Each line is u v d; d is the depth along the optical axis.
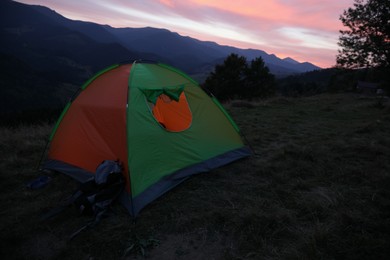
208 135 4.70
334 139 6.32
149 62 4.70
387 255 2.28
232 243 2.63
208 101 5.01
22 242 2.67
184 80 4.88
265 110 11.30
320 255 2.32
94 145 3.95
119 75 4.29
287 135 6.89
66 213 3.20
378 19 15.16
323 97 19.31
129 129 3.57
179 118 4.77
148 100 3.99
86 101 4.28
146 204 3.31
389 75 15.43
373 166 4.46
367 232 2.63
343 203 3.25
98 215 3.02
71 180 4.11
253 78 26.22
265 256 2.38
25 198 3.59
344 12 16.67
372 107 12.14
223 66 26.78
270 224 2.87
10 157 5.05
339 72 18.62
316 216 3.00
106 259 2.44
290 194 3.60
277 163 4.73
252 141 6.29
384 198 3.34
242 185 3.96
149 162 3.66
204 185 3.95
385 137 6.27
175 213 3.20
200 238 2.73
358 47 16.39
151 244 2.64
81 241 2.67
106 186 3.29
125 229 2.88
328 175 4.20
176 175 3.92
